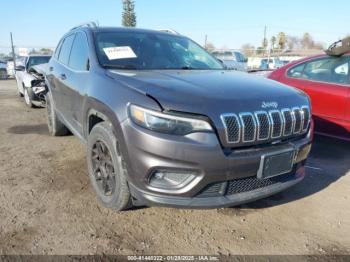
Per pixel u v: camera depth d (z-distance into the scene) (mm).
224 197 2889
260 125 2875
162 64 4043
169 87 2951
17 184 4027
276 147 3023
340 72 5301
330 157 5199
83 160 4844
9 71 27969
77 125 4238
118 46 4113
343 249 2912
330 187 4113
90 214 3357
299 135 3266
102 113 3266
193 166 2699
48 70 5742
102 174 3432
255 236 3064
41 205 3521
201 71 3889
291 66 5992
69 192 3824
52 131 6012
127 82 3145
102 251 2799
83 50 4277
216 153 2707
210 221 3291
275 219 3359
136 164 2812
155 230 3115
